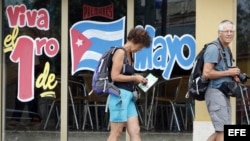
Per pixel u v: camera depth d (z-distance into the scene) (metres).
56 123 8.82
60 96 8.76
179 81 8.62
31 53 8.80
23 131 8.88
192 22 8.55
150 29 8.66
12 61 8.83
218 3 8.18
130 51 6.63
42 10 8.77
